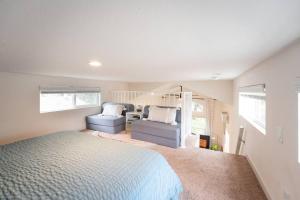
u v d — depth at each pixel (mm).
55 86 3891
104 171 1317
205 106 6785
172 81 5391
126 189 1130
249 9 680
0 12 702
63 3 636
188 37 1052
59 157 1572
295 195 1231
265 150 1928
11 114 3088
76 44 1211
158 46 1268
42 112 3652
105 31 953
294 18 762
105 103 5125
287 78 1349
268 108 1816
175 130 3467
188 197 1869
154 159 1610
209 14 734
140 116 4523
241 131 3158
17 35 1009
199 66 2270
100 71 2893
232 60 1847
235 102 4113
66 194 1031
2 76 2943
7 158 1542
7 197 1008
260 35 1011
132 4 648
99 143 1973
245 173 2400
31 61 1903
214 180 2221
